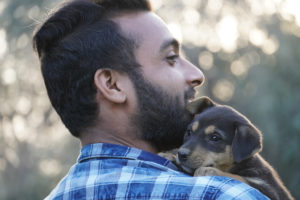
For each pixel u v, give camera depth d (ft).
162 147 14.75
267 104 80.38
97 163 13.33
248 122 19.06
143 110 14.05
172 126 14.44
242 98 92.99
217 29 123.34
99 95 13.94
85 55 13.94
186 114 14.98
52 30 14.42
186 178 12.40
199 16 128.06
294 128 77.05
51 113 121.19
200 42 122.72
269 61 85.61
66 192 13.33
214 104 20.18
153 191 12.35
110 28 14.11
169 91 14.38
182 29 126.93
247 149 18.13
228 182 12.33
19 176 118.21
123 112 14.01
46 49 14.53
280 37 88.02
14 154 120.57
